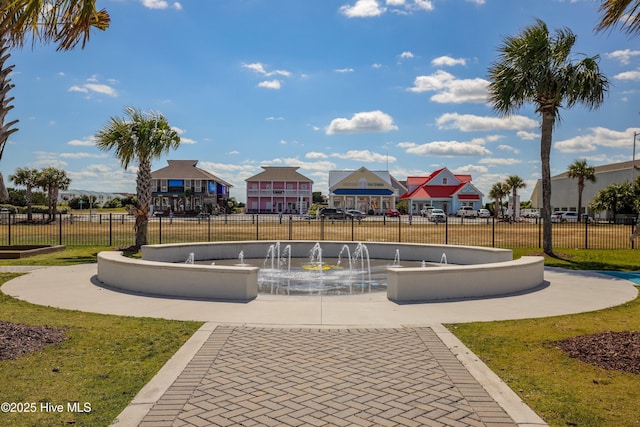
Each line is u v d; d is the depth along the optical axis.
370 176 73.00
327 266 15.48
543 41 17.16
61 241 23.44
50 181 43.03
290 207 79.31
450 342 6.56
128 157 19.86
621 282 12.40
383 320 7.92
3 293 10.30
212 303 9.23
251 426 3.99
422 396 4.66
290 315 8.23
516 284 10.93
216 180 77.81
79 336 6.60
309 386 4.90
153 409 4.30
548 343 6.49
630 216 50.44
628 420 4.11
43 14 6.16
